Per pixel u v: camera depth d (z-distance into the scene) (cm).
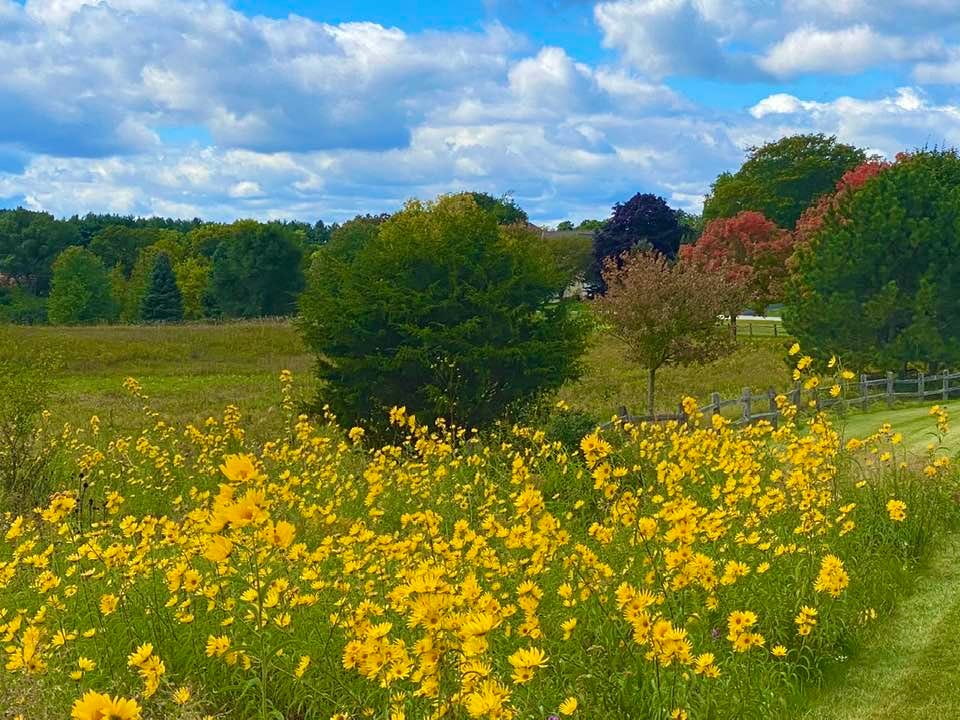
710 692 444
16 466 1171
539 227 6556
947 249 2127
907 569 699
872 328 2159
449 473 1042
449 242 1527
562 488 973
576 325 1581
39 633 495
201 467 1270
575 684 452
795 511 747
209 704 461
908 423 1622
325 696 441
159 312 7319
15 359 1539
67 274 7969
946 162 3212
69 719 445
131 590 577
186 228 14462
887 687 517
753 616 445
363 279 1523
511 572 572
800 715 485
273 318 5069
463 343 1434
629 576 588
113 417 1958
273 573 583
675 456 967
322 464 1152
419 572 421
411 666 379
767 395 1702
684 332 1953
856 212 2245
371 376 1497
